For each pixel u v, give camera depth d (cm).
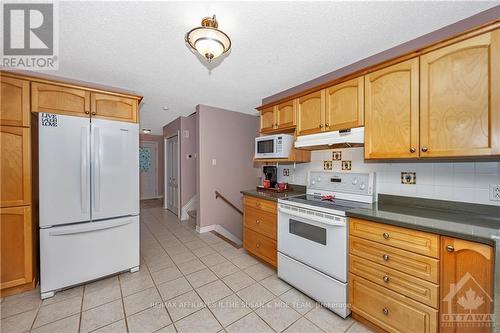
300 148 239
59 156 189
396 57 152
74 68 212
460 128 128
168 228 387
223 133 387
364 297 152
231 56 193
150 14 138
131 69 216
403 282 132
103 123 208
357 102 178
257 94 297
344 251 160
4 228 182
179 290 199
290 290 200
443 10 136
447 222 127
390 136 158
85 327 153
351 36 164
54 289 187
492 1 128
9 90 181
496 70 115
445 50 132
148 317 164
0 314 165
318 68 217
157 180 711
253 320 162
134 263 230
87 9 132
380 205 181
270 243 234
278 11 136
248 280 217
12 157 183
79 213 197
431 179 168
